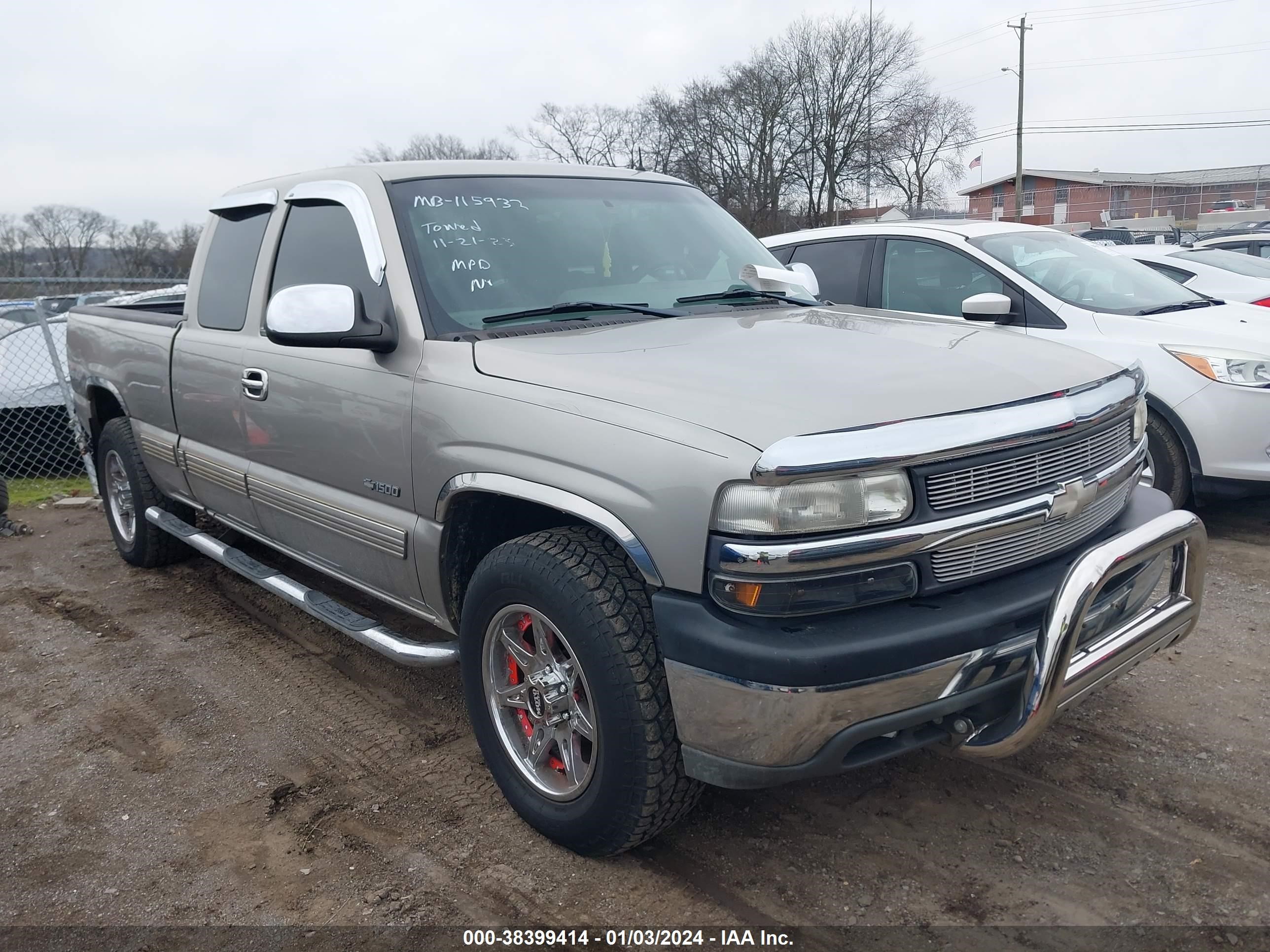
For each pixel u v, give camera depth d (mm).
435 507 2939
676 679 2332
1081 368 2773
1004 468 2373
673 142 51000
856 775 3150
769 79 49844
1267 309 5902
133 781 3293
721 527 2211
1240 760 3156
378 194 3355
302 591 3803
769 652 2168
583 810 2635
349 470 3303
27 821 3072
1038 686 2289
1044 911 2486
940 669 2254
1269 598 4535
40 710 3861
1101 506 2742
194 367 4180
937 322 3324
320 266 3557
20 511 7188
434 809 3059
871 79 49562
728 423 2268
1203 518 5836
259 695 3916
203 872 2779
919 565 2305
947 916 2482
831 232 6668
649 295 3463
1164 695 3623
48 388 8125
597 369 2633
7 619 4895
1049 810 2918
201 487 4438
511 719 2914
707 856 2764
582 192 3719
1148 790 3004
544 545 2609
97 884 2742
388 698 3867
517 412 2648
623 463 2373
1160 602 2771
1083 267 6027
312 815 3047
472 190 3473
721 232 3973
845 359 2645
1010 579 2457
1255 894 2514
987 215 67188
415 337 3023
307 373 3408
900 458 2193
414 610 3309
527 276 3283
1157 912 2465
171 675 4137
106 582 5422
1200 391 5160
